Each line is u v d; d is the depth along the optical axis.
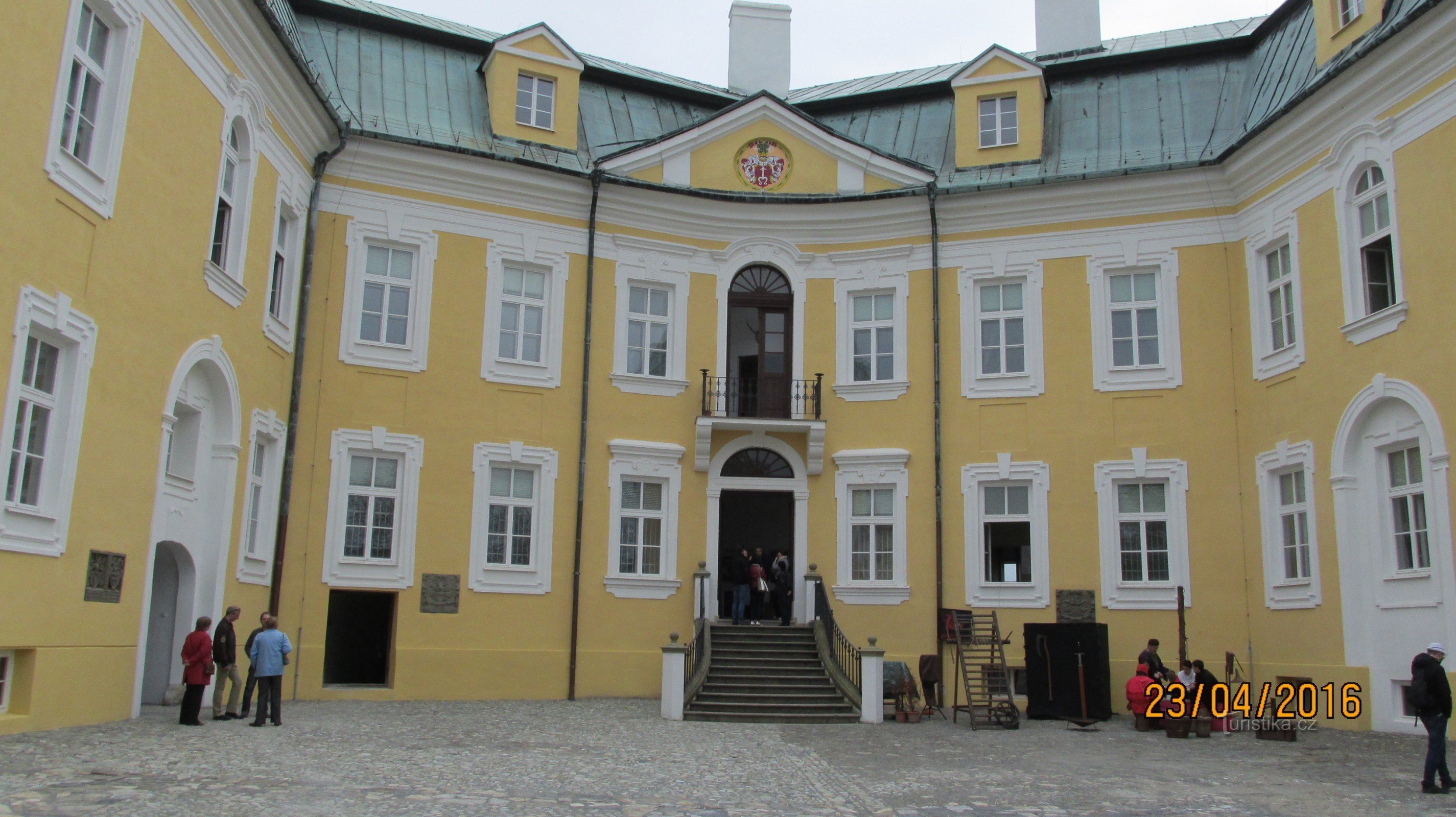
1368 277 18.66
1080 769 13.69
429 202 22.45
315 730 15.13
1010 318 23.47
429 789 10.88
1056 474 22.48
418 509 21.53
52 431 13.16
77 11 13.14
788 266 24.39
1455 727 16.23
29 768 10.77
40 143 12.52
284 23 20.67
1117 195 22.80
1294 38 22.25
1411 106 17.42
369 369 21.56
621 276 23.70
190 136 15.96
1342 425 18.73
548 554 22.23
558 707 20.11
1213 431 21.77
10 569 12.23
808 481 23.67
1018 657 22.05
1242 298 21.84
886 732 17.61
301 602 20.45
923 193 23.52
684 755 14.15
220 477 17.69
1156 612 21.55
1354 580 18.41
